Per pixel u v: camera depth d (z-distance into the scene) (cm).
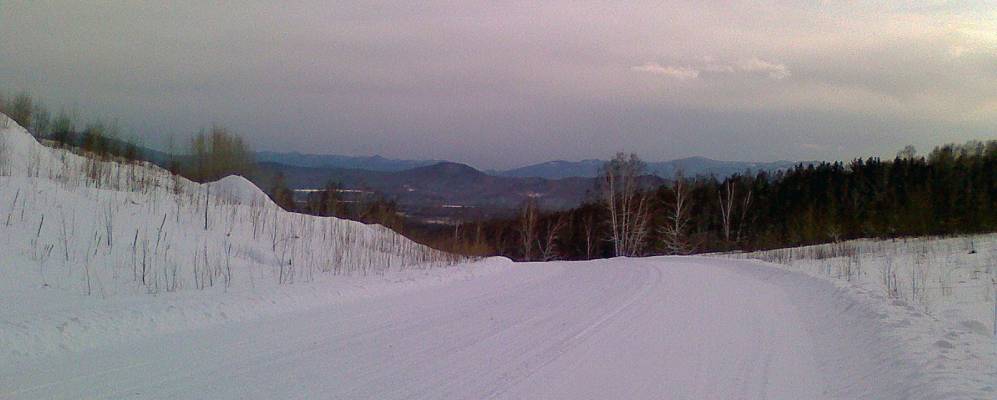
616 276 2041
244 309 1096
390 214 3161
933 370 731
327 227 2242
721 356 871
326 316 1118
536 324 1094
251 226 1889
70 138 2403
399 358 823
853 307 1248
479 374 753
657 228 5953
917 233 4478
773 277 2056
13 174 1573
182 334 922
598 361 830
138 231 1483
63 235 1314
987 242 2955
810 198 5897
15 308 945
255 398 639
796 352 902
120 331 887
